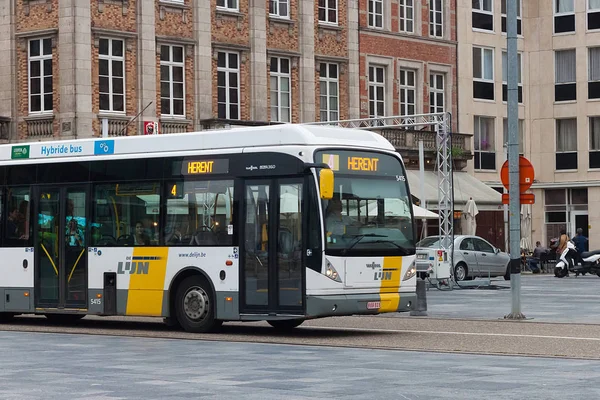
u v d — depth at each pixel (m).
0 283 27.62
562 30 70.06
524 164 27.58
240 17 53.66
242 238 23.95
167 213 25.09
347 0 58.62
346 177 23.67
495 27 67.50
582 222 69.94
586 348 20.36
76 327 27.19
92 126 47.56
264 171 23.75
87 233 26.25
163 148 25.31
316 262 23.05
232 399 14.25
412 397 14.29
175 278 24.92
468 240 50.00
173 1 50.88
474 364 17.95
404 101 61.94
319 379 16.14
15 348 21.30
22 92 48.16
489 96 66.88
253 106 53.78
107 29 48.16
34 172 27.27
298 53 56.00
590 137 69.50
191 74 51.47
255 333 24.66
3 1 48.34
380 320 28.08
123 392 14.97
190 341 22.66
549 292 40.59
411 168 61.34
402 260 24.44
